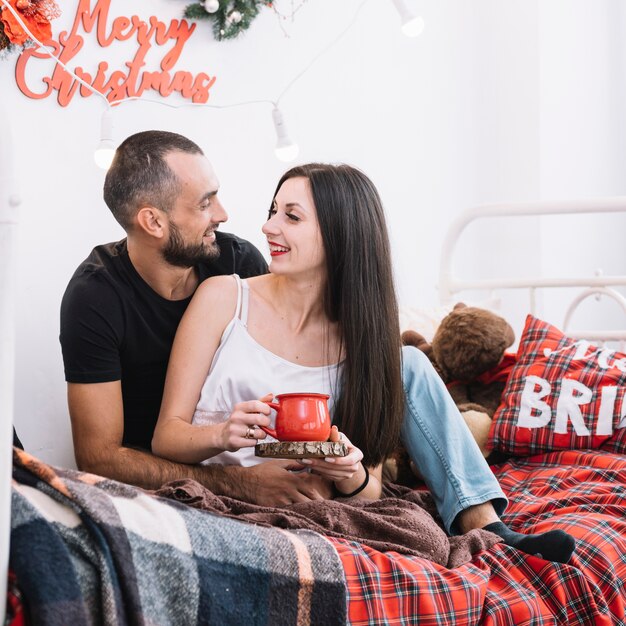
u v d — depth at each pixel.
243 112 2.43
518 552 1.33
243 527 1.04
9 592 0.81
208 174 1.62
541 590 1.28
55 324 2.04
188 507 1.04
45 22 1.91
